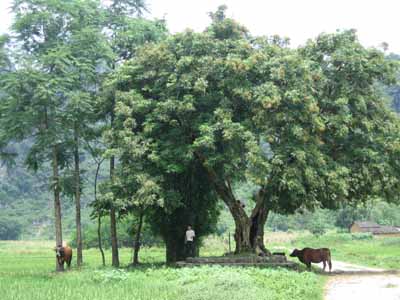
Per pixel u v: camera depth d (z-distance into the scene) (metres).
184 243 30.92
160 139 27.14
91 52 27.83
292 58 25.34
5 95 26.81
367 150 26.73
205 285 15.68
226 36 27.81
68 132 28.16
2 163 29.97
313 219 92.06
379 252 45.88
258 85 26.09
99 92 29.03
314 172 24.69
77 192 29.09
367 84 28.08
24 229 87.19
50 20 27.77
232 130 24.20
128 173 26.08
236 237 27.84
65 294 15.13
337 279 21.97
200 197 31.14
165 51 26.88
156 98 27.86
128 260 37.88
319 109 26.73
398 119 28.70
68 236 82.44
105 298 14.36
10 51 26.62
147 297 14.48
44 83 25.25
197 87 25.05
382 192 27.97
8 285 17.56
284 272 21.02
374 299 15.40
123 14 31.61
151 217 31.03
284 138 25.39
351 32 28.31
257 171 23.89
